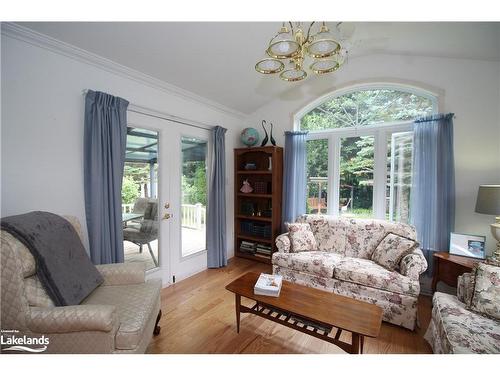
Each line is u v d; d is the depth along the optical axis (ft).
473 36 6.98
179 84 9.21
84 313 4.02
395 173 9.90
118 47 6.75
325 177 11.50
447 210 8.45
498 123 8.04
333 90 10.91
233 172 12.90
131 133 8.20
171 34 6.77
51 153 6.17
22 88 5.65
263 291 5.98
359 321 4.91
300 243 9.45
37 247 4.44
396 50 9.22
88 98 6.71
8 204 5.51
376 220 9.37
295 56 5.06
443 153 8.45
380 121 10.34
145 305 5.12
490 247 8.14
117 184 7.23
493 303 5.01
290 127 12.10
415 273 6.96
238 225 13.00
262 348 5.96
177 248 9.86
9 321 4.01
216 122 11.64
